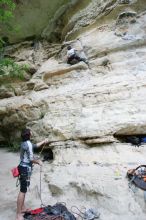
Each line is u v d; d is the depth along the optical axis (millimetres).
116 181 5051
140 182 4738
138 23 8883
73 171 5992
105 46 8945
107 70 8398
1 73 10367
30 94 9844
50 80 9578
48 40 12539
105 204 4805
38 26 12977
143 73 7434
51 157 7930
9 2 8602
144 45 8312
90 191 5129
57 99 8320
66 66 9586
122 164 5641
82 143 6781
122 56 8383
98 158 6195
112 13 9781
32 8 12789
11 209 5402
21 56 12617
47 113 8312
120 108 6809
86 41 9852
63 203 5223
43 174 6785
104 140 6422
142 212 4402
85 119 7047
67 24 11547
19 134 10055
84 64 9047
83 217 4656
